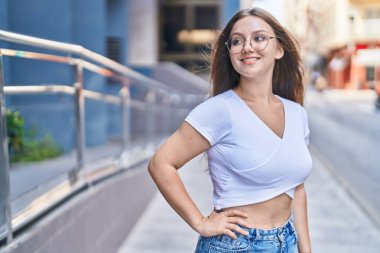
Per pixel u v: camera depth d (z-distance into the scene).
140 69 12.48
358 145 9.83
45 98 5.39
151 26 13.80
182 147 1.50
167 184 1.48
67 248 2.59
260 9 1.61
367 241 4.14
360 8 31.17
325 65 37.66
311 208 5.19
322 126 13.39
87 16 7.75
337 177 6.66
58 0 6.27
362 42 31.72
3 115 1.94
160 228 4.52
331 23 31.95
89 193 3.10
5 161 1.93
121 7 9.98
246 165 1.49
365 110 18.73
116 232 3.82
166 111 9.35
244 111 1.51
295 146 1.54
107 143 8.08
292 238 1.61
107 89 8.81
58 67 5.90
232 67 1.73
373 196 5.61
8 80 5.11
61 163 4.63
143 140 7.91
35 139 5.24
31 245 2.07
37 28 6.23
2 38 1.94
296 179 1.56
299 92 1.91
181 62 22.00
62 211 2.53
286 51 1.77
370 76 33.03
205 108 1.50
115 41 10.00
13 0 6.12
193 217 1.48
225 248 1.51
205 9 21.81
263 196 1.52
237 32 1.57
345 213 4.99
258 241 1.52
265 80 1.57
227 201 1.54
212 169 1.57
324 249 3.96
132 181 4.46
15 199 2.42
